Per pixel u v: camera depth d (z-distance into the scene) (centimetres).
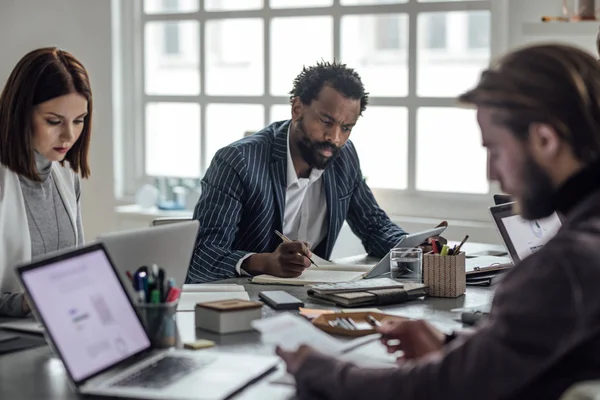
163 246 198
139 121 472
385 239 307
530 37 368
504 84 127
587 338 118
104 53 457
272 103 431
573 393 113
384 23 403
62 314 150
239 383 150
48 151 226
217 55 447
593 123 123
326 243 312
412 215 406
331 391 135
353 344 172
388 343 171
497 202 266
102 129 460
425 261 233
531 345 116
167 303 174
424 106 398
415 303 223
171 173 469
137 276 177
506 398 120
